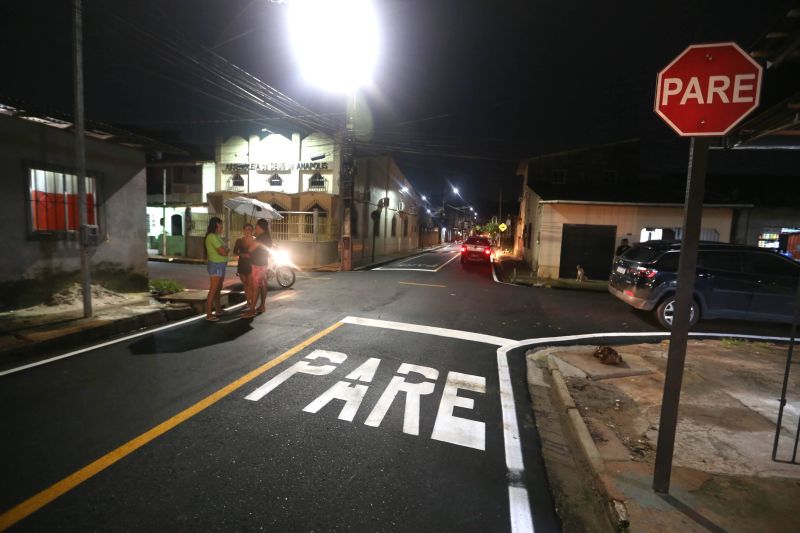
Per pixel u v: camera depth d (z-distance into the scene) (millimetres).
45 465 2947
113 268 8336
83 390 4215
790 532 2459
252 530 2434
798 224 15672
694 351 6316
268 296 9961
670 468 2781
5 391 4133
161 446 3260
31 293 6988
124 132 7527
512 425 3936
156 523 2451
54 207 7340
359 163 23188
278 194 20797
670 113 2648
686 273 2662
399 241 34344
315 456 3230
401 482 2967
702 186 2600
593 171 23594
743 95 2494
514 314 8969
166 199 25594
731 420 3959
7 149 6594
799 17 3242
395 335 6719
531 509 2771
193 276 13719
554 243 16062
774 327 8469
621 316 9195
